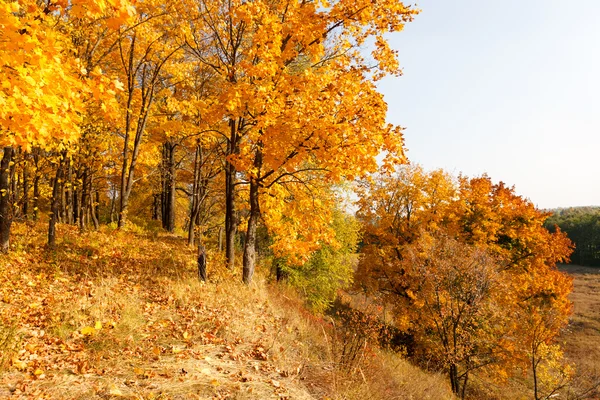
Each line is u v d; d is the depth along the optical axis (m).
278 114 8.45
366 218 24.81
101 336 5.97
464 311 16.95
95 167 14.89
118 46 14.52
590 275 64.88
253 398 5.00
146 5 11.73
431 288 18.22
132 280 9.17
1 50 3.61
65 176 12.91
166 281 9.53
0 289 7.01
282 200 10.87
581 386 19.91
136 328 6.52
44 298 7.09
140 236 15.62
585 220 83.50
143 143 17.02
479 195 26.38
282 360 6.44
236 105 8.49
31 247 9.97
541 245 26.08
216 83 15.11
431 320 18.61
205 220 27.77
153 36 13.32
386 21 9.05
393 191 24.47
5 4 3.43
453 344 17.05
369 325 8.80
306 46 9.45
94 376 4.82
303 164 11.28
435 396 9.38
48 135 4.22
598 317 40.00
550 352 20.78
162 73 16.20
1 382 4.29
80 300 7.03
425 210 24.17
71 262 9.65
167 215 23.56
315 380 6.16
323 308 22.08
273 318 8.64
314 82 8.58
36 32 3.78
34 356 5.00
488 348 19.16
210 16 10.45
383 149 8.57
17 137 4.07
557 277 25.19
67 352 5.34
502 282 18.17
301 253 10.29
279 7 10.06
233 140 11.27
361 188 23.52
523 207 27.38
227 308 8.43
